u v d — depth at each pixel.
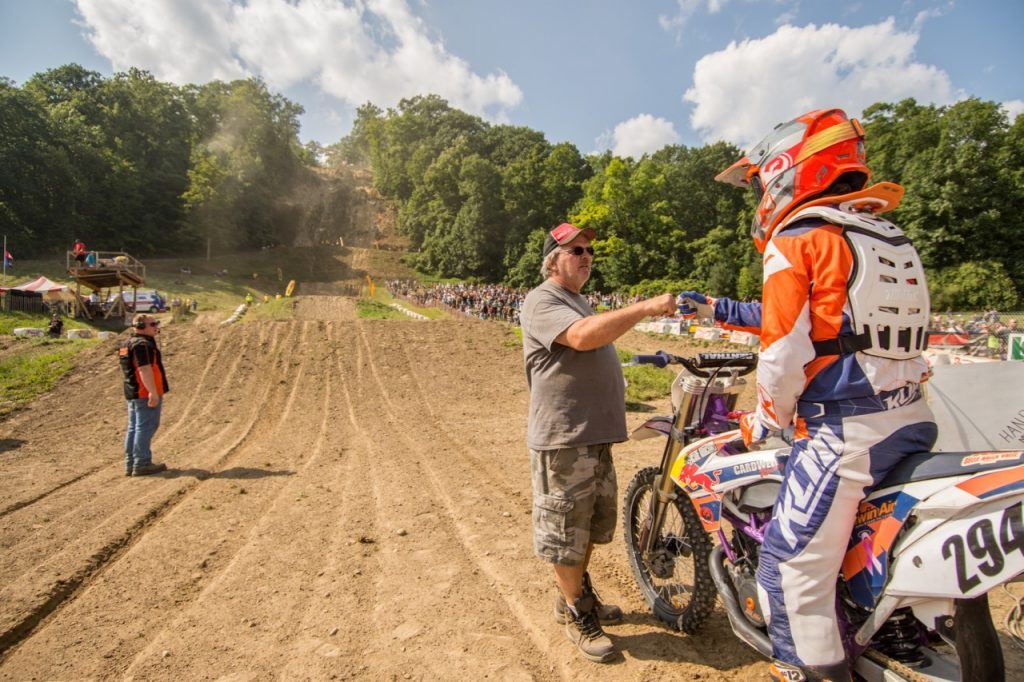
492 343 17.44
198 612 3.35
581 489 2.79
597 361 2.84
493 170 89.12
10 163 64.12
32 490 6.04
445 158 99.69
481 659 2.84
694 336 25.09
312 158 148.12
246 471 6.84
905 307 1.92
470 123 130.88
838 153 2.08
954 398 2.82
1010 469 1.67
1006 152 47.34
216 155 93.44
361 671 2.76
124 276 35.81
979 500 1.68
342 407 11.56
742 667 2.73
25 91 69.88
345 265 93.50
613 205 72.00
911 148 51.94
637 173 72.44
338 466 7.05
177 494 5.81
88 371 13.32
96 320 34.66
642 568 3.33
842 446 1.95
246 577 3.81
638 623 3.18
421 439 8.69
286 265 89.00
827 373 1.97
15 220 63.03
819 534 1.99
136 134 87.88
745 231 64.06
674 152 91.56
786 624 2.08
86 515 5.14
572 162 92.12
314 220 113.31
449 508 5.20
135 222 80.38
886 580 1.91
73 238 71.19
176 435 9.26
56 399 11.39
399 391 12.88
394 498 5.55
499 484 6.01
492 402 11.86
